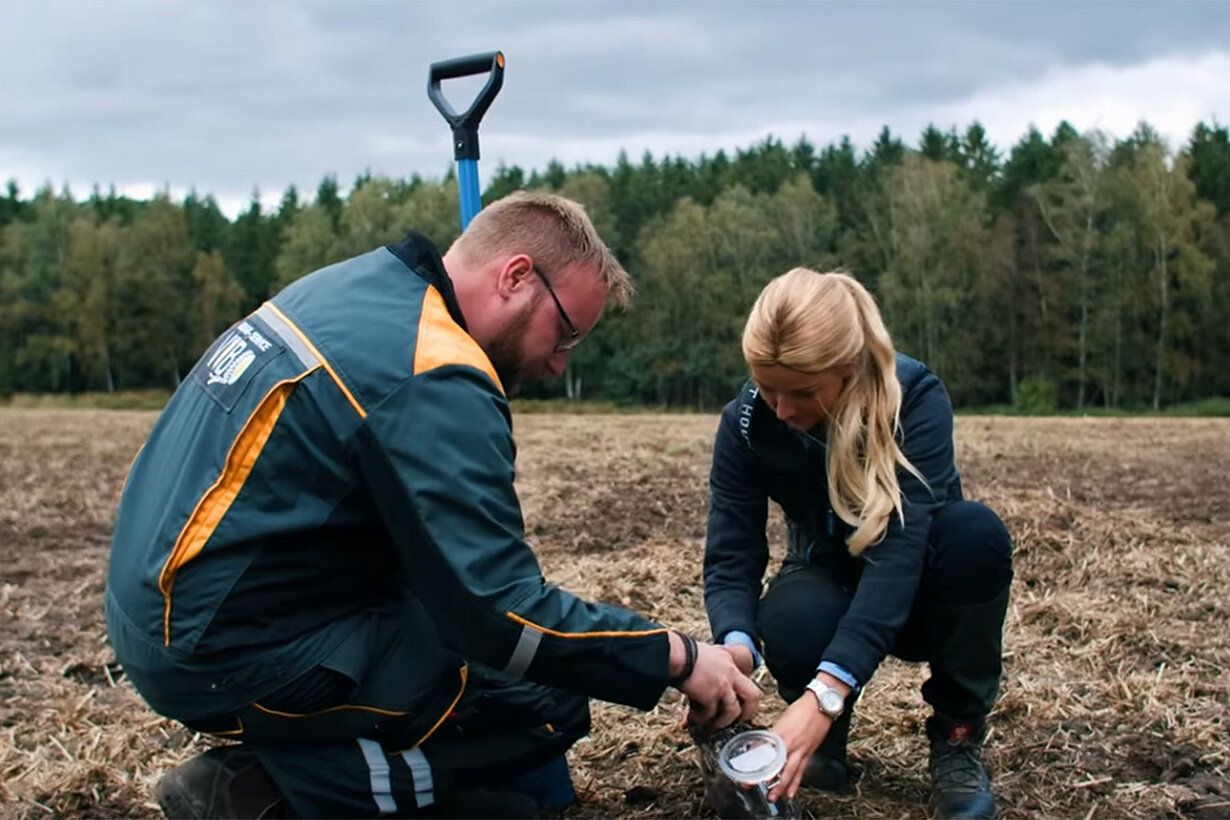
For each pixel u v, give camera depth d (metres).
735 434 3.10
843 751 3.21
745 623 3.03
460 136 3.25
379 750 2.66
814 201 52.38
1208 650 4.27
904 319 47.06
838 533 3.08
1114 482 9.88
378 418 2.42
